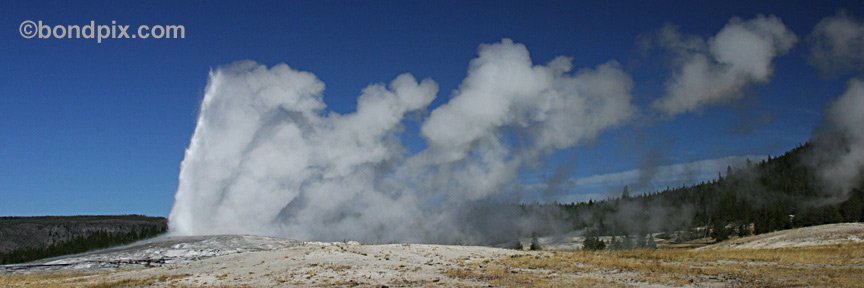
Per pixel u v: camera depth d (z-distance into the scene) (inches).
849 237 2763.3
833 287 1307.8
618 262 1755.7
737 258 1852.9
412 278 1533.0
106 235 4923.7
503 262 1784.0
